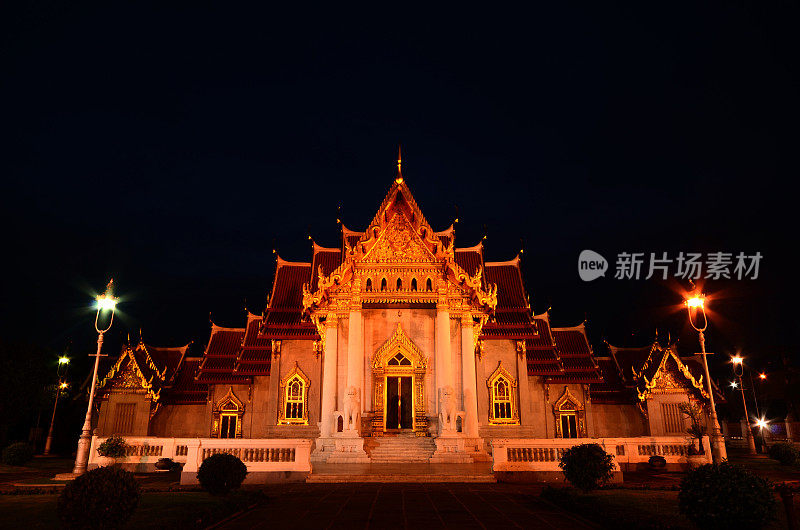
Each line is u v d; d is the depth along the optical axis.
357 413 37.41
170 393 50.88
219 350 51.06
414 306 41.75
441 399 37.72
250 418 48.50
